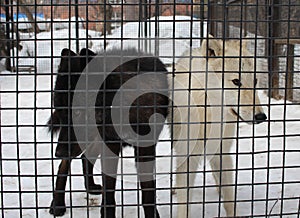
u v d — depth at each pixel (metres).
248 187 4.18
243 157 5.23
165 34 8.21
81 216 3.61
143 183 3.21
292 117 7.07
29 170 4.84
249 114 3.34
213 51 3.35
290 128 6.72
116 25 11.88
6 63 7.63
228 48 3.39
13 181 4.44
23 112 8.09
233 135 3.55
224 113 3.45
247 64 3.37
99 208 3.81
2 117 7.69
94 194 4.20
